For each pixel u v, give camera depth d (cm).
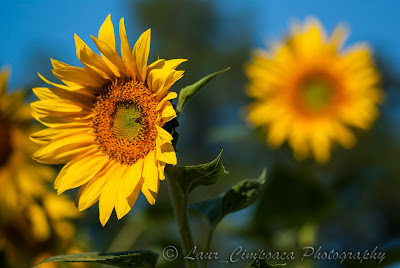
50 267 131
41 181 137
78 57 108
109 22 107
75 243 134
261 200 139
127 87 110
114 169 110
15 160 139
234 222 141
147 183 105
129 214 140
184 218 104
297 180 138
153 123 109
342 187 149
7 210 134
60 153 111
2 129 139
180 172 102
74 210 134
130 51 107
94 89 111
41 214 133
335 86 195
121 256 101
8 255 132
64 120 111
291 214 139
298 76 195
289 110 195
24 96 139
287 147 193
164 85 105
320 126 193
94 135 111
